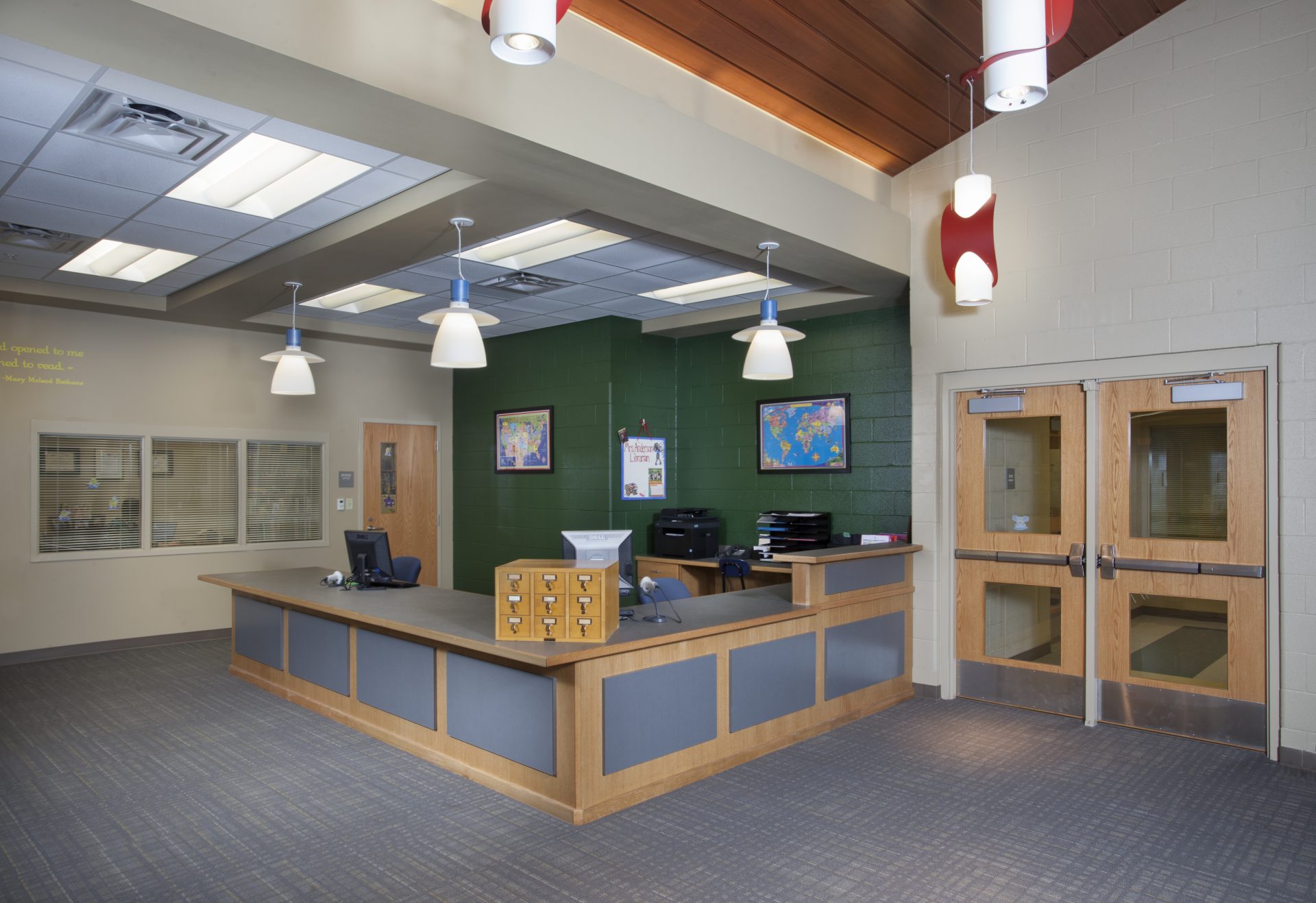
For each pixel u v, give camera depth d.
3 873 3.11
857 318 6.71
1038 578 5.19
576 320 7.70
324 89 2.88
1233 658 4.51
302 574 6.07
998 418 5.36
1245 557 4.47
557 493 7.92
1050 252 5.07
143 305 6.67
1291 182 4.28
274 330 7.65
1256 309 4.37
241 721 4.95
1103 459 4.94
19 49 2.89
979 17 4.16
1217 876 3.07
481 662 3.94
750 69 4.27
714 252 5.46
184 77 2.80
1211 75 4.53
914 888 2.96
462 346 4.33
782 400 7.16
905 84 4.67
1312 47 4.23
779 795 3.80
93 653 6.79
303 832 3.42
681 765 3.92
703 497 7.78
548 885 2.98
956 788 3.89
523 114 3.30
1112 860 3.18
